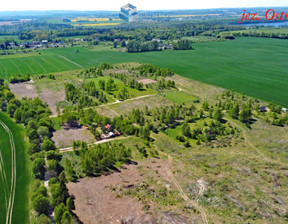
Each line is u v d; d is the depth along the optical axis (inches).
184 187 2470.5
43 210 2218.3
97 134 3745.1
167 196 2336.4
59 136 3750.0
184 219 2018.9
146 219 2036.2
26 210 2317.9
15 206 2369.6
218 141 3651.6
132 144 3582.7
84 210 2192.4
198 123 4229.8
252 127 4020.7
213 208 2151.8
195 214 2081.7
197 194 2349.9
